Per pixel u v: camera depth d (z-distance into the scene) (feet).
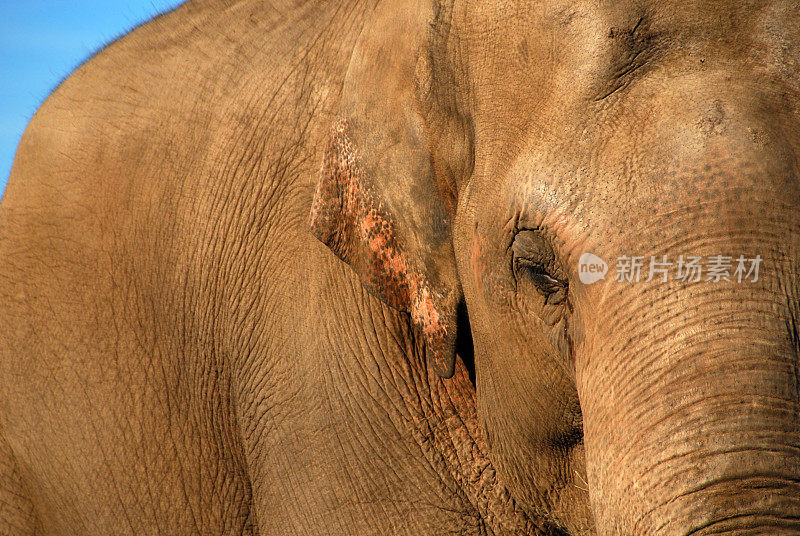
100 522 26.40
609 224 12.85
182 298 24.12
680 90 12.80
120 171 25.23
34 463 27.48
